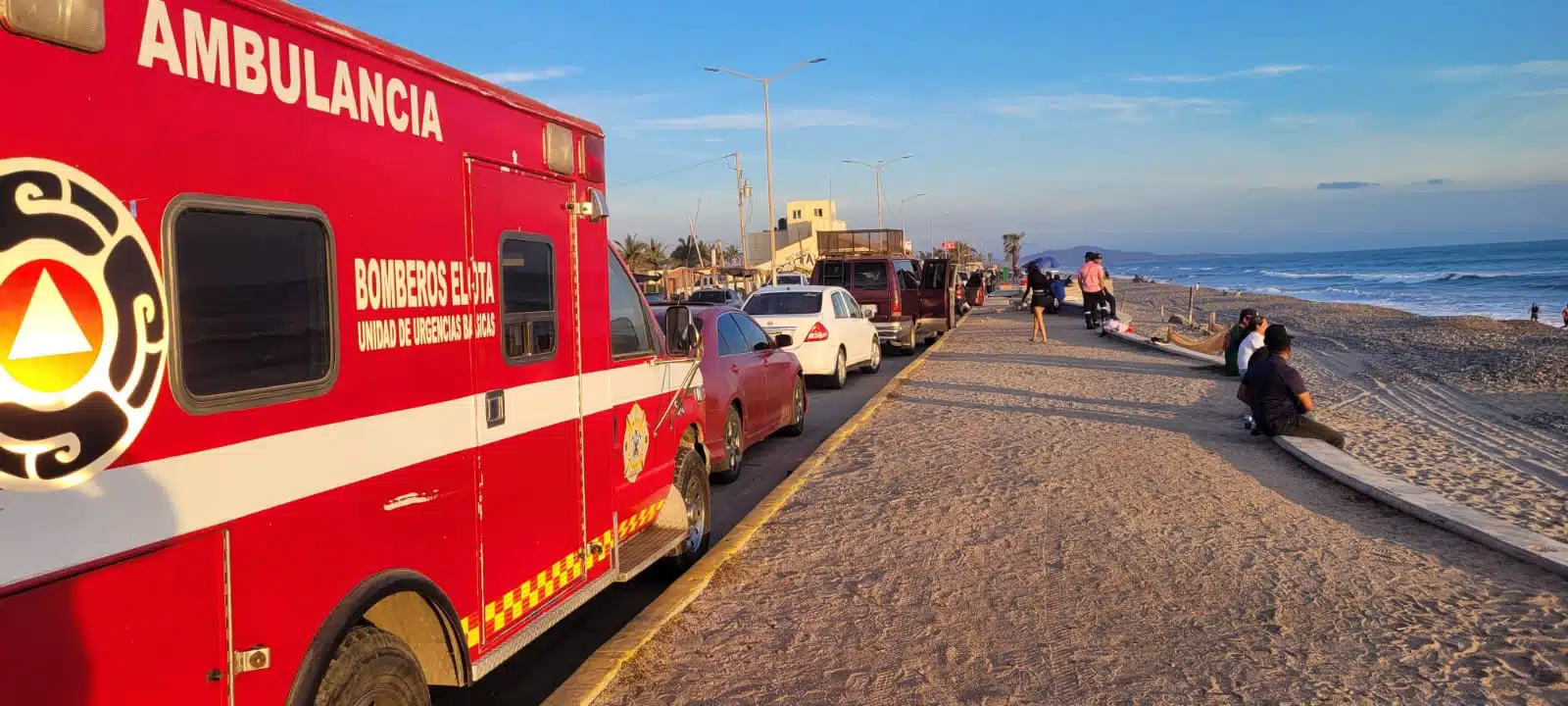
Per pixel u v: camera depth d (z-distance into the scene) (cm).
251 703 280
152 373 251
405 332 348
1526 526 755
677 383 636
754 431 1051
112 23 243
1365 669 459
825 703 439
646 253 7844
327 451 309
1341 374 2028
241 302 280
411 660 347
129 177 247
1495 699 424
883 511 778
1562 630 499
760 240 9056
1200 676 457
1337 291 8250
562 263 468
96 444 237
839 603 568
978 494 823
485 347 399
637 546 576
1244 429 1138
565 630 593
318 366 308
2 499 217
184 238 262
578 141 486
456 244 381
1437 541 670
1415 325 3234
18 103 221
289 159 298
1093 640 504
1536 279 9525
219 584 270
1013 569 624
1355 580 588
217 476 270
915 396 1470
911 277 2433
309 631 300
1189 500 794
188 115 264
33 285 223
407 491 347
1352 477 830
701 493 684
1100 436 1095
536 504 440
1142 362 1934
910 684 457
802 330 1627
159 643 253
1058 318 3622
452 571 373
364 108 331
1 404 217
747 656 494
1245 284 10525
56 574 227
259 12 288
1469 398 1628
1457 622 515
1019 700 437
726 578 618
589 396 496
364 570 325
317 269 309
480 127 399
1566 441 1208
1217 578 597
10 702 218
